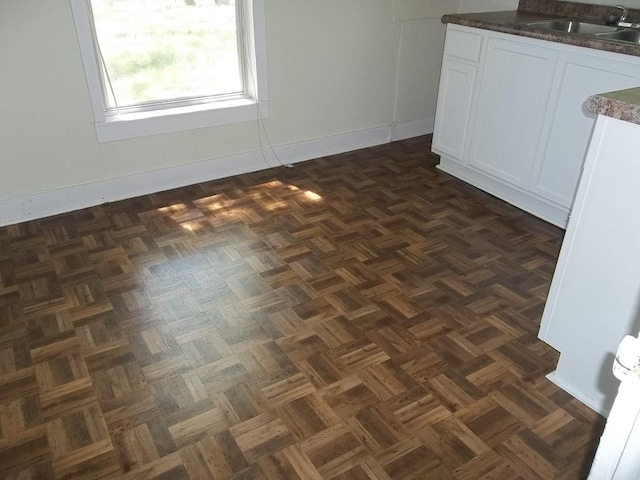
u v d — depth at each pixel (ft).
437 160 11.48
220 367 5.89
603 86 7.45
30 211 8.84
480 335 6.43
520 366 5.98
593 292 5.18
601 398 5.38
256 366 5.91
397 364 5.97
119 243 8.21
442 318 6.71
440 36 12.09
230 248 8.14
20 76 8.02
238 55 10.09
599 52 7.34
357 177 10.62
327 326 6.54
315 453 4.91
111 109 9.21
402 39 11.57
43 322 6.52
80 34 8.21
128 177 9.51
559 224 8.91
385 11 11.05
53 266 7.63
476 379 5.79
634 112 4.40
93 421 5.20
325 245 8.26
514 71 8.66
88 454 4.87
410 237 8.52
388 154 11.79
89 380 5.68
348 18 10.68
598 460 2.53
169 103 9.70
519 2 10.57
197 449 4.93
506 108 9.00
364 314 6.76
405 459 4.86
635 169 4.58
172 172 9.92
